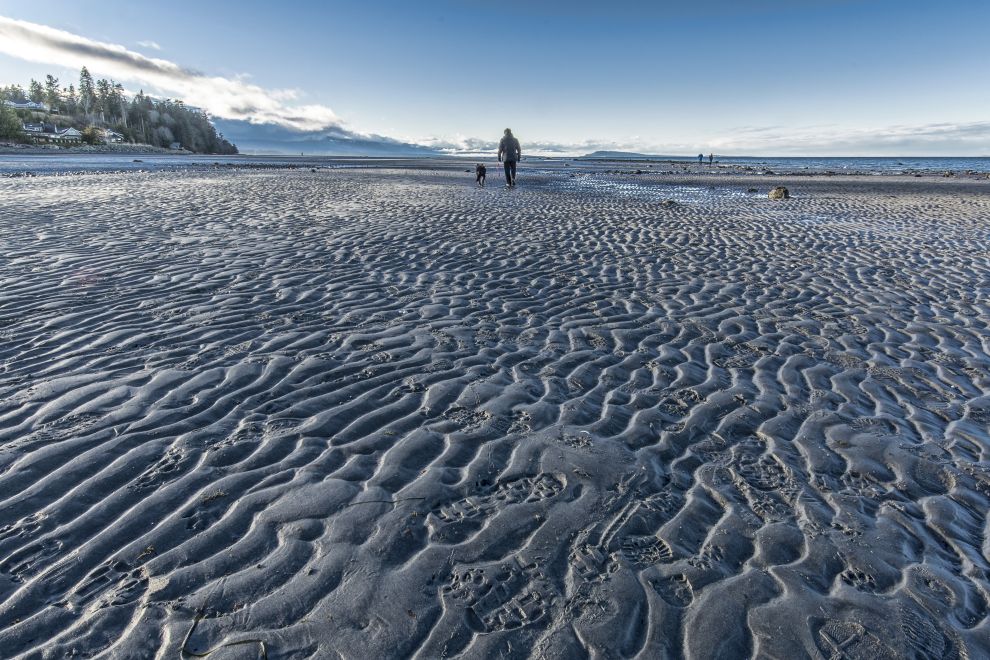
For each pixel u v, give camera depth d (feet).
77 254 25.14
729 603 7.38
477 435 11.34
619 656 6.55
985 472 10.80
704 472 10.52
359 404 12.40
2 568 7.41
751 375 15.08
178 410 11.77
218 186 62.85
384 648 6.48
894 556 8.41
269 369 13.94
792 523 9.11
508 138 70.18
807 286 24.57
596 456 10.75
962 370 15.76
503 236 34.17
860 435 12.02
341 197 54.03
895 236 38.06
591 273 25.80
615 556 8.18
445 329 17.57
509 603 7.23
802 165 296.92
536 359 15.56
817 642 6.86
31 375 13.17
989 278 26.30
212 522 8.44
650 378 14.64
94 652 6.30
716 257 30.12
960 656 6.75
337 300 20.13
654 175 125.90
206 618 6.78
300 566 7.64
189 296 19.79
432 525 8.64
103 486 9.16
